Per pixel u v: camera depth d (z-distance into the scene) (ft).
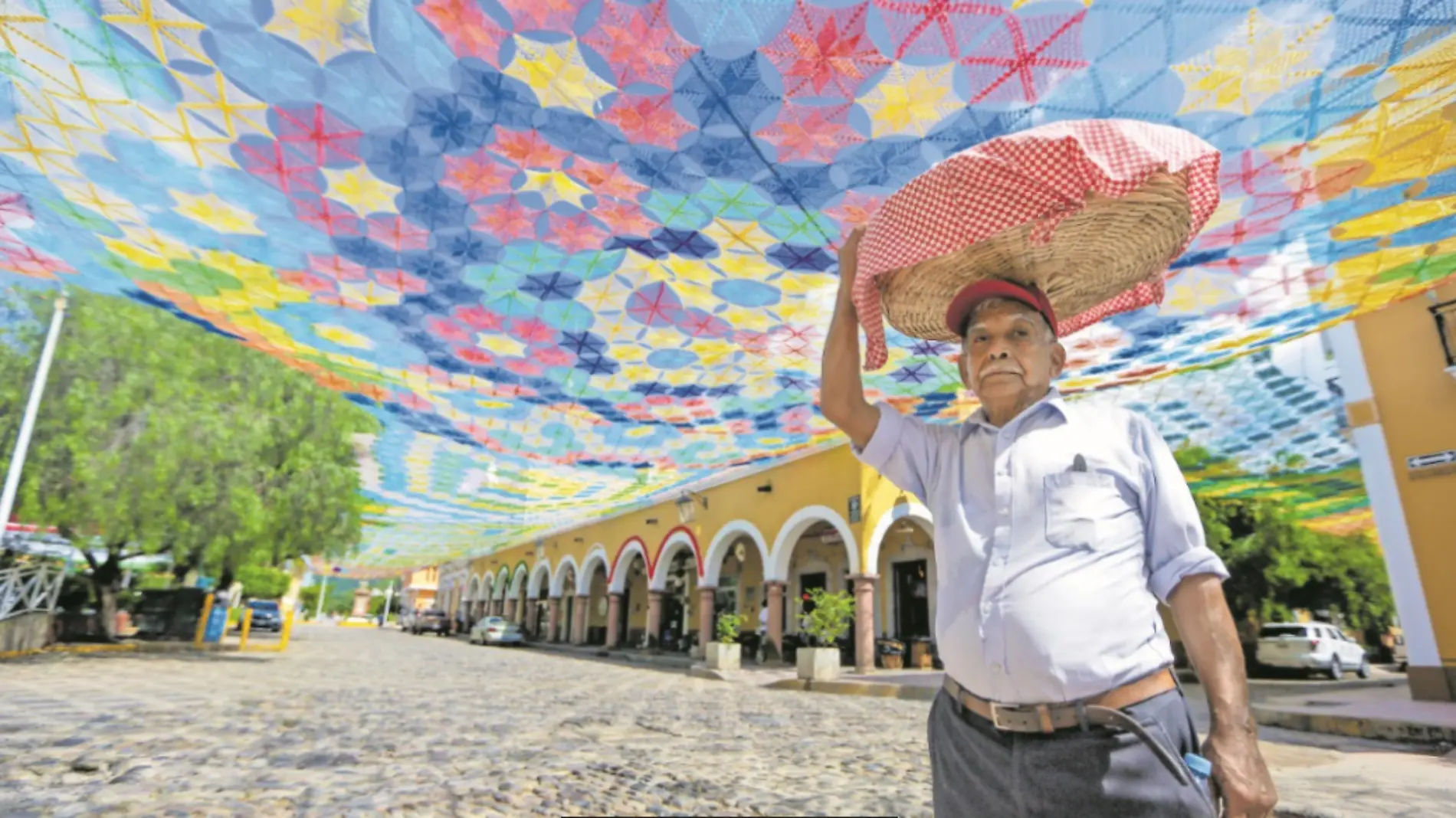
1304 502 61.36
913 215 5.71
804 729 27.35
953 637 5.64
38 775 16.30
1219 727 4.90
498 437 37.19
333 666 50.93
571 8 10.67
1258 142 12.77
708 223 16.75
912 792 17.46
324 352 26.50
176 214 17.34
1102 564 5.27
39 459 40.98
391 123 13.66
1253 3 9.97
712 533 66.33
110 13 11.28
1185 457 45.65
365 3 10.87
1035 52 11.04
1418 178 13.80
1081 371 25.26
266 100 13.15
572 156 14.39
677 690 41.70
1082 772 4.87
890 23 10.61
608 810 15.55
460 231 17.43
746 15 10.63
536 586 106.32
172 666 43.57
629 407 31.32
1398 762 20.75
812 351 24.34
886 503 51.67
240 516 49.01
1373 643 89.45
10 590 44.70
